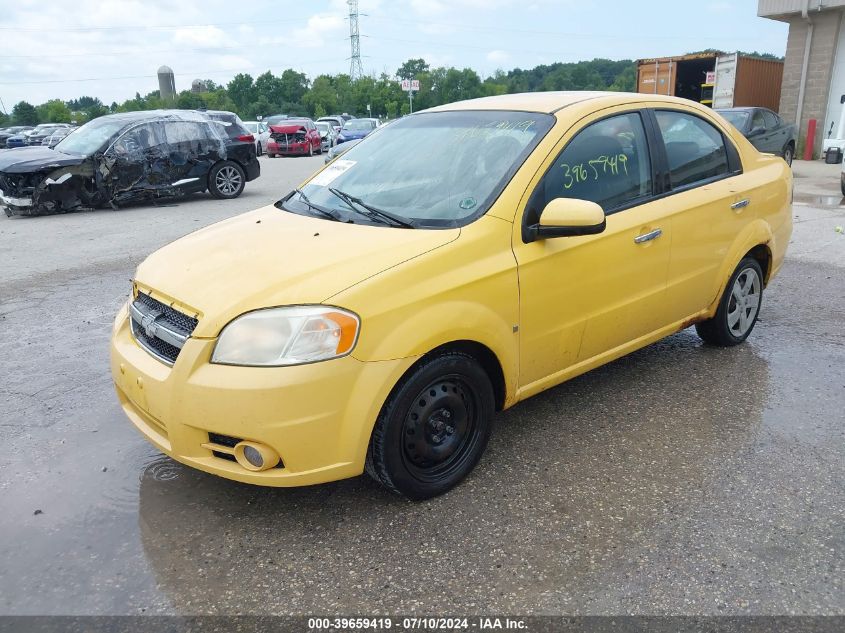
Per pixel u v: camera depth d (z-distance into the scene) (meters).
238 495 3.15
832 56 19.02
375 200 3.46
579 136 3.49
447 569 2.63
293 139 27.39
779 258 4.89
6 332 5.42
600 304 3.57
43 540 2.86
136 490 3.22
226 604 2.48
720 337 4.67
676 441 3.54
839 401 3.96
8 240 9.18
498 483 3.19
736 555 2.67
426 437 2.97
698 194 4.07
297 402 2.58
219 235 3.41
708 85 22.45
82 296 6.39
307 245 3.06
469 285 2.94
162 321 2.93
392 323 2.72
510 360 3.18
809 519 2.89
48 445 3.64
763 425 3.70
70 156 11.28
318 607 2.46
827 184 13.93
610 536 2.80
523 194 3.19
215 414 2.62
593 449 3.48
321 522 2.93
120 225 10.22
